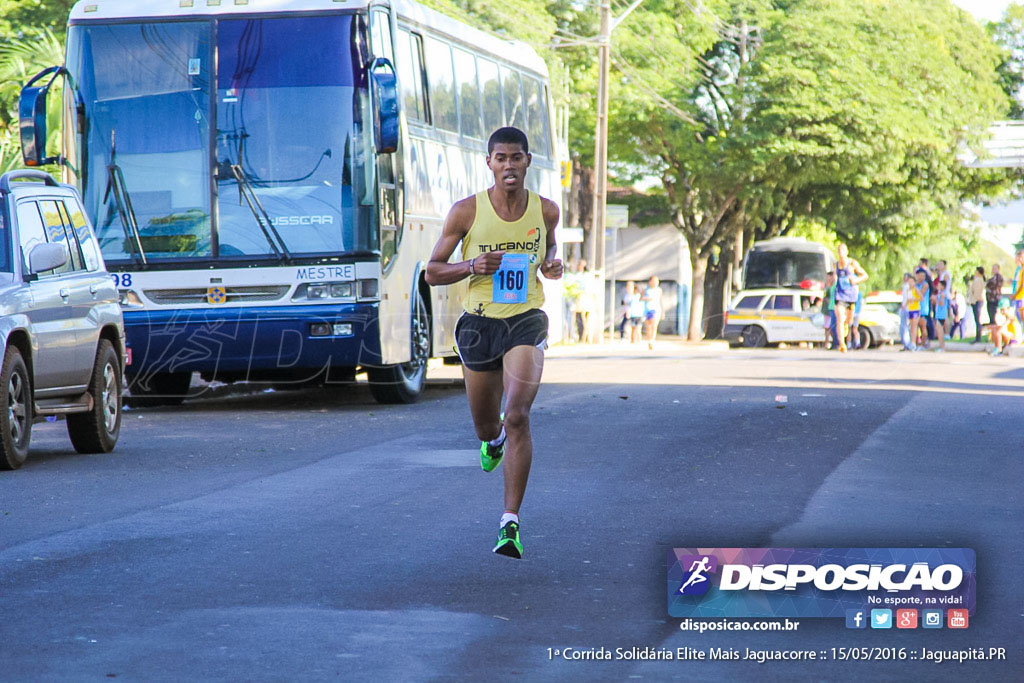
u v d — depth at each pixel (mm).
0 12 46625
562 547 12094
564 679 8289
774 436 20703
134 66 24688
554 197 35688
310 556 11641
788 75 70875
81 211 19719
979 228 91562
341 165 24297
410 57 26438
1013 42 94312
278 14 24609
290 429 21828
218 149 24406
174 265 24312
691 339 78500
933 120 73625
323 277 24234
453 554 11750
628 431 21172
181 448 19328
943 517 13859
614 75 72438
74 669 8336
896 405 26391
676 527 13086
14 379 16938
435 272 11586
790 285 71250
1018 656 8961
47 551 11844
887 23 73125
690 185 77188
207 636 9094
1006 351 48750
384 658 8633
